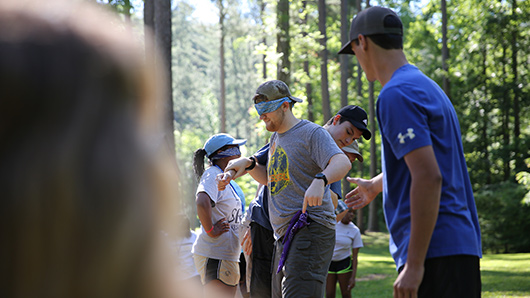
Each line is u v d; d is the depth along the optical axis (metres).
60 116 0.43
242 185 24.06
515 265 15.66
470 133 32.34
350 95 35.47
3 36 0.42
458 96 31.83
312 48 19.12
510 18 26.39
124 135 0.46
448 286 2.39
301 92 19.42
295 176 3.87
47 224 0.42
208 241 5.01
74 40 0.44
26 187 0.42
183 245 4.62
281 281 3.96
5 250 0.42
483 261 17.81
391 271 14.34
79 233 0.43
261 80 20.30
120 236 0.44
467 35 29.06
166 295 0.46
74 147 0.43
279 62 18.61
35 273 0.42
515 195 24.97
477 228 2.61
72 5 0.46
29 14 0.44
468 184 2.64
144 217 0.45
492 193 25.31
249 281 4.62
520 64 30.03
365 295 9.75
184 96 70.00
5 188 0.42
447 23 30.02
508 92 30.05
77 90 0.44
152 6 11.61
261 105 3.87
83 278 0.43
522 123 32.94
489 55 30.47
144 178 0.46
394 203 2.55
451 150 2.49
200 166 5.24
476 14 27.56
